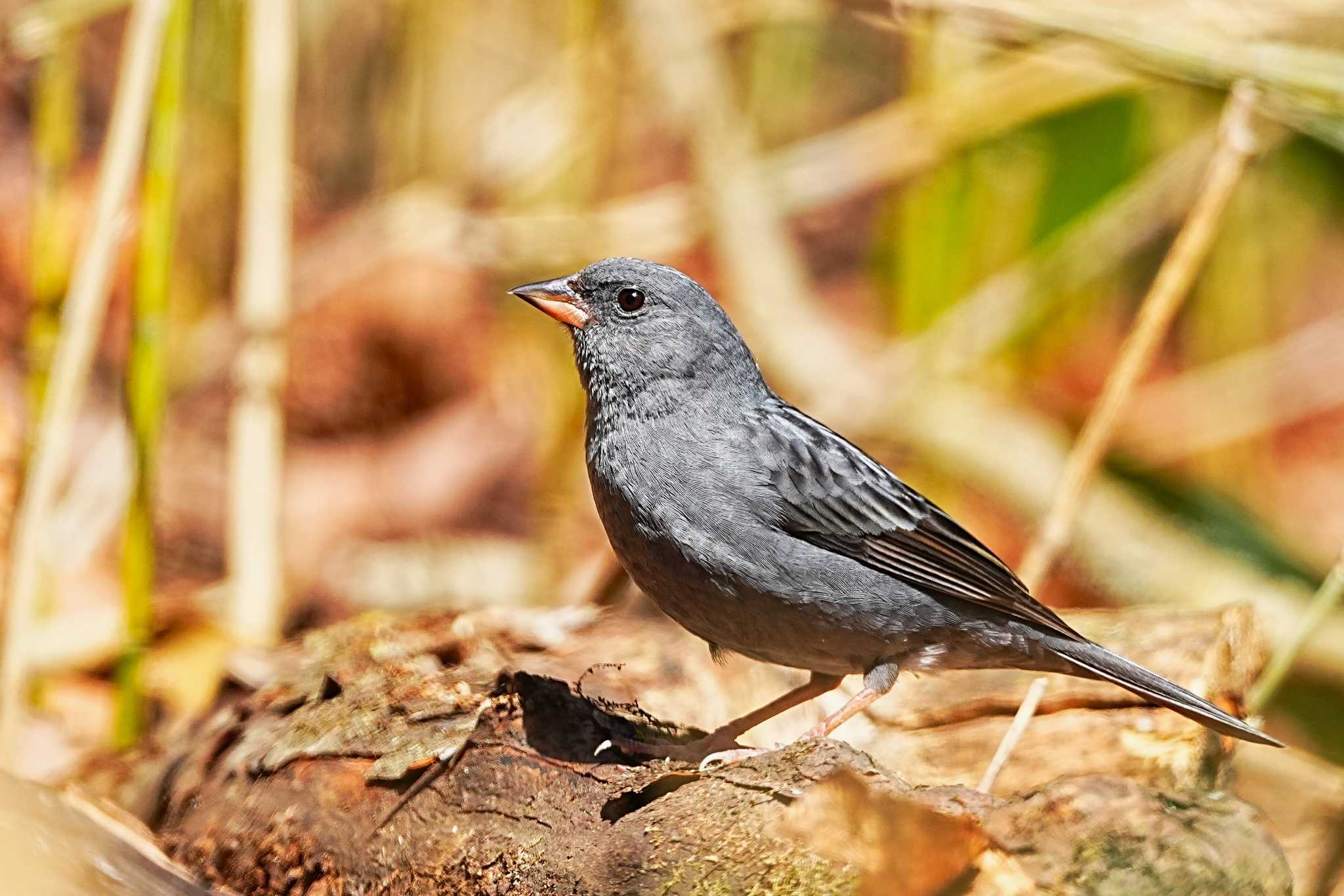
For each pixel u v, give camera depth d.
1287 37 11.04
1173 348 16.52
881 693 8.61
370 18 15.52
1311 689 12.59
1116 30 10.69
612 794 7.51
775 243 14.92
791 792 6.96
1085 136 13.98
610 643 9.70
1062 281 14.28
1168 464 14.71
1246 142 10.35
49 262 10.77
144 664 10.21
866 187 16.20
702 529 8.37
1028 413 14.68
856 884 6.68
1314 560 14.02
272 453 11.21
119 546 12.59
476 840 7.48
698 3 14.66
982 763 9.38
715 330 8.73
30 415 10.55
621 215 14.80
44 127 10.90
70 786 8.72
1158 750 9.26
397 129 15.56
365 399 15.62
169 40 9.77
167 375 13.98
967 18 11.01
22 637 9.70
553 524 13.77
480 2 15.73
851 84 16.25
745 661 9.69
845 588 8.40
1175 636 9.95
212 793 8.42
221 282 14.60
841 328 16.17
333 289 15.02
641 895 6.83
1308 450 16.55
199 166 14.27
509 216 15.05
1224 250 14.75
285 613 13.38
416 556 14.02
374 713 8.30
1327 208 14.77
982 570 8.50
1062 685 9.70
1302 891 9.90
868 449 14.38
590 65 14.67
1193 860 6.81
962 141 13.95
